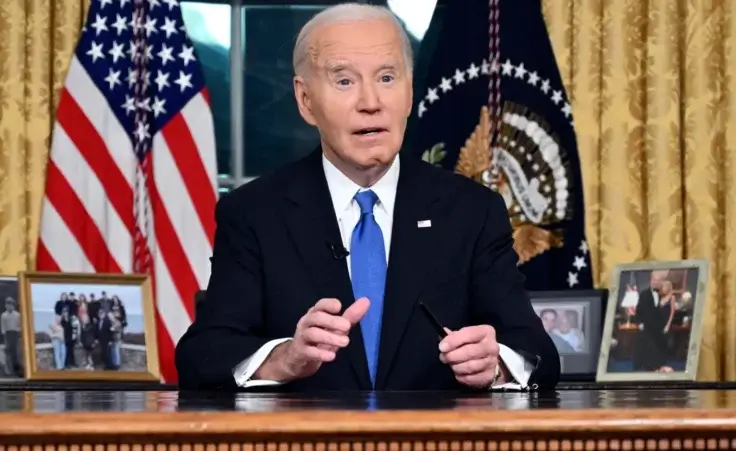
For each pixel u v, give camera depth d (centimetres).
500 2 585
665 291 526
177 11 591
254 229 348
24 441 171
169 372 568
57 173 568
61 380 516
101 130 574
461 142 582
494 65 583
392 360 334
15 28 574
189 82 587
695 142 582
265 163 638
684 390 342
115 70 579
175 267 574
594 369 533
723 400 233
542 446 179
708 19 583
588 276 574
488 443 179
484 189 362
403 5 630
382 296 342
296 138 639
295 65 355
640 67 587
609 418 178
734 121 580
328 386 331
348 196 352
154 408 208
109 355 527
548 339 341
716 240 581
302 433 176
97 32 578
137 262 571
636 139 586
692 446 179
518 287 350
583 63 585
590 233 585
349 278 342
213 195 582
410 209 350
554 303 542
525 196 579
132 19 583
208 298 349
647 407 195
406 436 178
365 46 343
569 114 581
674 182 583
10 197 571
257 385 323
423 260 344
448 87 584
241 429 175
